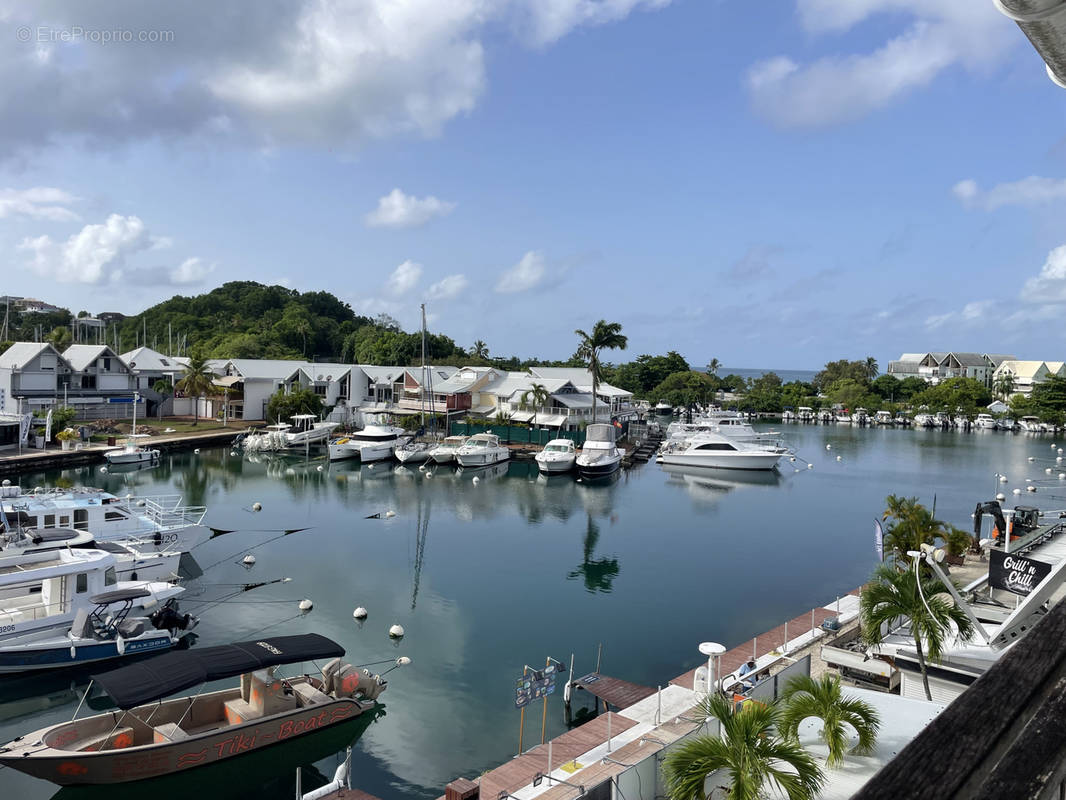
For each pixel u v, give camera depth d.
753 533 47.00
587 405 88.69
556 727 21.73
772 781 13.55
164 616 27.61
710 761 12.55
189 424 92.44
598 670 25.88
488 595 33.94
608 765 17.28
